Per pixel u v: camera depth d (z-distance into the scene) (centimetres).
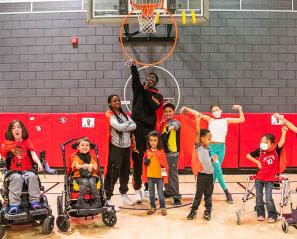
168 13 758
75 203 480
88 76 928
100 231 460
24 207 449
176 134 598
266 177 499
